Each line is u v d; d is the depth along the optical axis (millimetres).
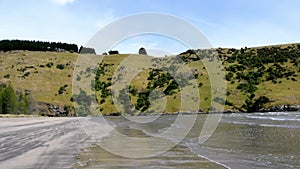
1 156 17984
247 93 125438
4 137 29734
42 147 22078
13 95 106812
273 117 76562
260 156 19625
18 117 92062
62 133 34531
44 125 51062
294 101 118750
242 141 28250
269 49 182375
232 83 135375
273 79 142375
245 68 154625
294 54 170500
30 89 149375
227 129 42906
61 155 18453
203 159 18266
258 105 118188
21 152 19516
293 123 54031
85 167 15211
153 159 17953
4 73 172125
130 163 16484
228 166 16359
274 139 29750
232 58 168250
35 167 14977
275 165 16828
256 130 40594
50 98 140000
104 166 15531
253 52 179375
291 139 29641
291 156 19656
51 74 169625
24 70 174625
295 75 145375
